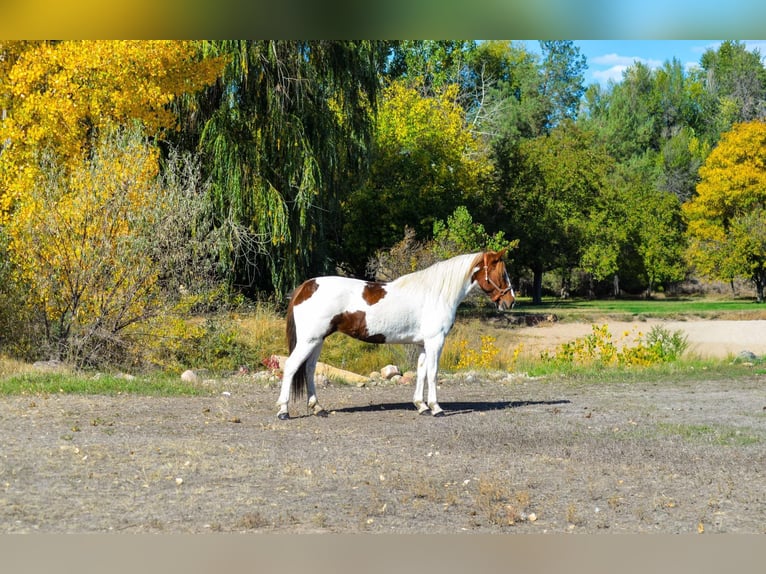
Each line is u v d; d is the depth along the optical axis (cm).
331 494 705
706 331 3281
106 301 1580
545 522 645
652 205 5562
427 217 3622
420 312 1117
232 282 2530
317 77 2773
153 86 2088
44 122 1920
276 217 2497
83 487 698
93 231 1590
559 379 1625
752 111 7650
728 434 1009
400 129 3947
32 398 1178
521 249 4409
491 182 4466
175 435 947
